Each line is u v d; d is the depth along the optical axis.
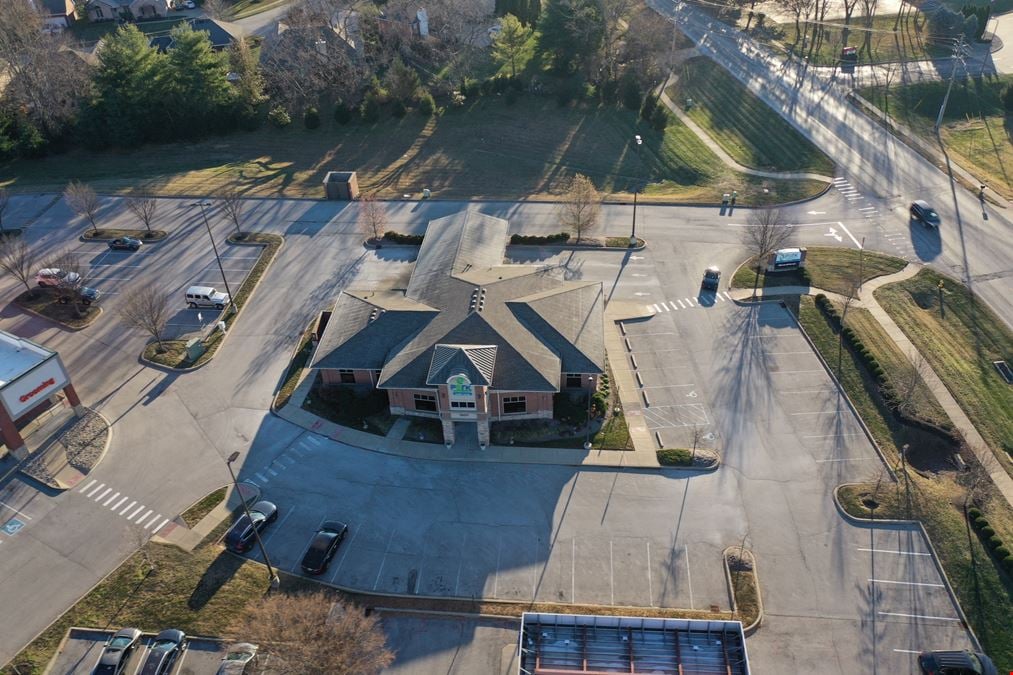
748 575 43.31
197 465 51.88
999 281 68.06
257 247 77.00
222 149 100.00
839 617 41.22
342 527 46.31
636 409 55.22
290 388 58.03
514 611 41.88
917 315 64.31
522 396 52.78
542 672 35.62
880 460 50.72
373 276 71.38
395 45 115.88
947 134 95.19
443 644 40.38
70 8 138.62
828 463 50.59
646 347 61.31
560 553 45.12
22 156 98.38
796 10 123.38
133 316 61.09
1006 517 46.62
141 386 59.12
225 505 48.78
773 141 95.06
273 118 102.31
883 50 116.88
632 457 51.22
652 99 100.56
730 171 89.75
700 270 70.81
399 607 42.22
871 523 46.31
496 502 48.50
